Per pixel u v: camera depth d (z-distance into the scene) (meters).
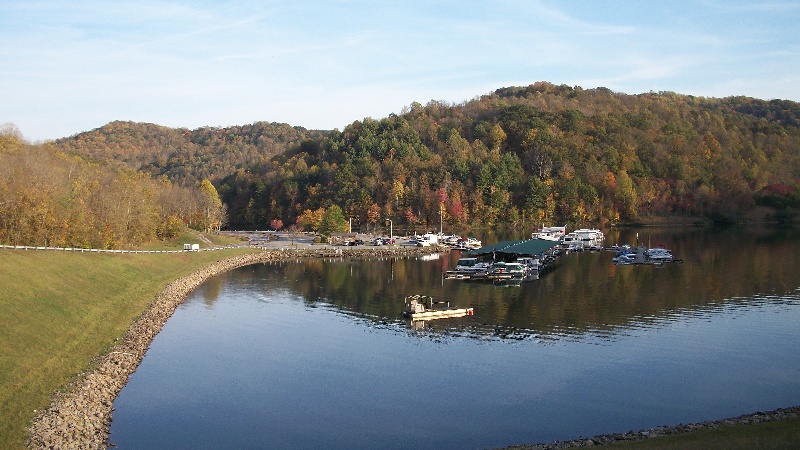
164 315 87.94
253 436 48.00
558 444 43.56
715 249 165.50
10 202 104.62
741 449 36.62
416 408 53.25
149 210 156.62
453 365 64.81
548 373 61.59
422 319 86.38
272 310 94.12
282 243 197.12
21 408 45.97
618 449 39.16
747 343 70.56
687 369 61.94
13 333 59.22
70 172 131.75
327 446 46.22
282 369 64.19
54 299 73.94
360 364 65.69
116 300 86.06
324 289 113.50
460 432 48.31
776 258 142.88
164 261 128.00
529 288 111.06
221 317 89.12
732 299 95.19
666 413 51.09
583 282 116.19
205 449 45.72
